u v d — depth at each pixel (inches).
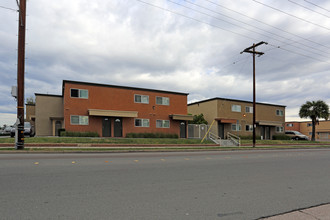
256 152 747.4
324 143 1381.6
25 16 617.3
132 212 179.6
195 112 1503.4
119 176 296.4
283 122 1617.9
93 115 1008.9
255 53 1033.5
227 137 1298.0
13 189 226.5
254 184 281.0
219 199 219.3
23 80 606.5
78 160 424.2
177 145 929.5
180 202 206.8
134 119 1096.2
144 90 1130.0
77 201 199.2
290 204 213.3
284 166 425.7
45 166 348.2
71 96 983.0
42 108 1100.5
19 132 594.2
